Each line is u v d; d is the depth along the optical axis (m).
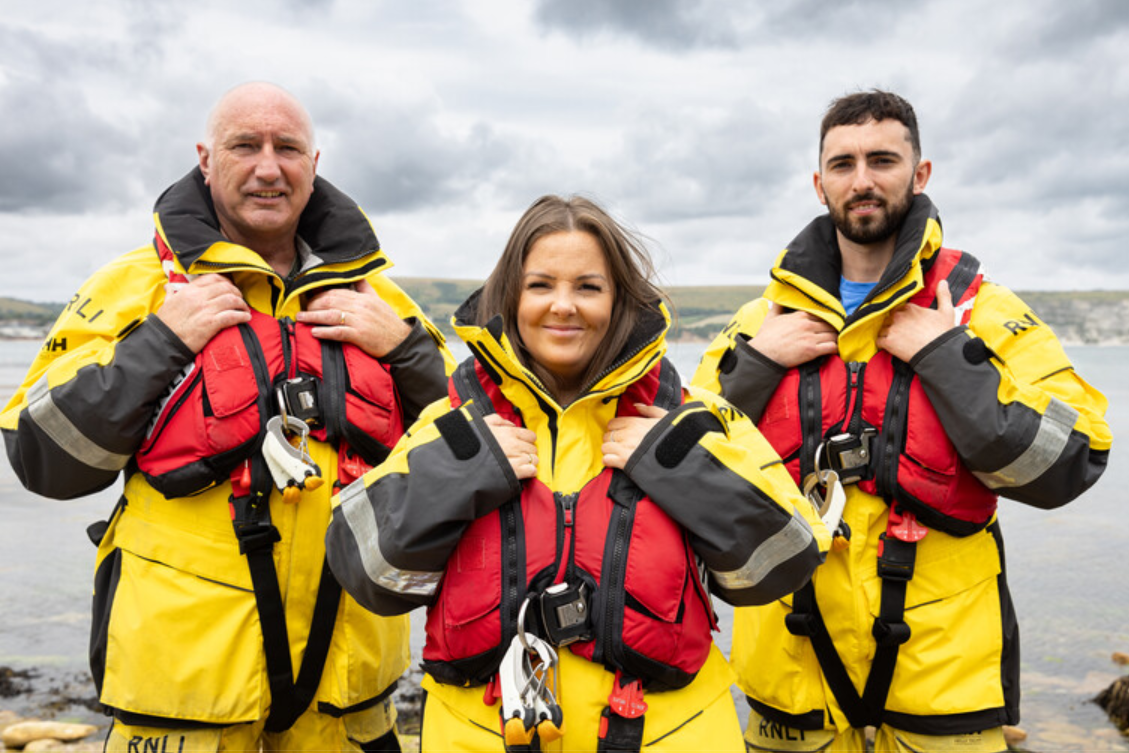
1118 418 17.61
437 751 1.98
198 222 2.63
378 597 1.99
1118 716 4.46
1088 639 5.54
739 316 3.00
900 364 2.62
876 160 2.73
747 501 1.91
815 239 2.89
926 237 2.62
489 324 1.97
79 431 2.38
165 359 2.41
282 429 2.51
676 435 1.94
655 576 1.88
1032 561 7.35
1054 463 2.44
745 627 2.84
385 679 2.73
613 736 1.87
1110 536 8.22
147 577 2.47
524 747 1.86
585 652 1.91
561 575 1.92
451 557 1.96
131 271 2.65
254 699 2.46
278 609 2.49
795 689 2.68
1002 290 2.76
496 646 1.90
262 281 2.67
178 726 2.44
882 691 2.58
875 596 2.59
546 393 2.01
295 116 2.71
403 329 2.85
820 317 2.78
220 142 2.66
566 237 2.03
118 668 2.44
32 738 4.23
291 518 2.53
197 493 2.48
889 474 2.56
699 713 1.99
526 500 1.95
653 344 2.02
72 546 7.91
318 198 2.91
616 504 1.95
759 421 2.80
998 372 2.47
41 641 5.55
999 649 2.60
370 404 2.66
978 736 2.55
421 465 1.92
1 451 13.45
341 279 2.77
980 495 2.56
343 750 2.73
